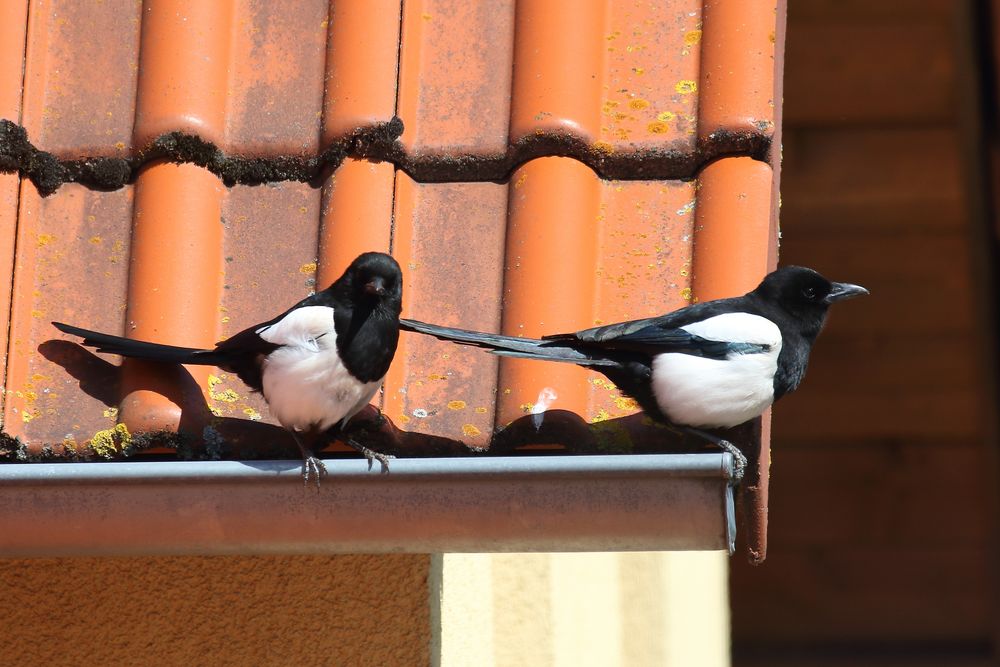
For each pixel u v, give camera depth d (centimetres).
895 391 2044
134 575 857
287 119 848
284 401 758
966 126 1738
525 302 791
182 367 783
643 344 778
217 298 810
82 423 765
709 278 802
